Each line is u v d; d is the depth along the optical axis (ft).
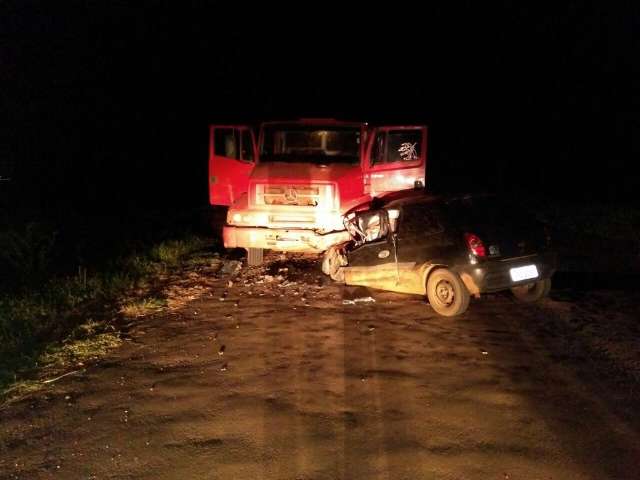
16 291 29.60
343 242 29.22
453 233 23.13
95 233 46.47
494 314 23.77
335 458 13.99
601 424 15.14
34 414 16.72
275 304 26.00
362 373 18.62
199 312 25.27
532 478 13.01
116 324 24.11
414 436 14.84
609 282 28.63
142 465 14.01
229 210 30.55
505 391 17.11
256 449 14.47
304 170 30.66
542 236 23.91
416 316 23.77
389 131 31.37
